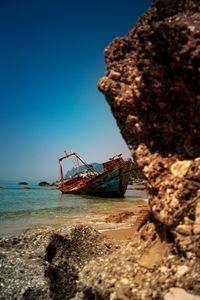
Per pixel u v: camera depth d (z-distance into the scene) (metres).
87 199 37.91
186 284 3.22
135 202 33.28
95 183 39.88
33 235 6.91
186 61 3.50
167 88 3.78
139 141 4.34
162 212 3.81
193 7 4.26
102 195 40.16
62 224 17.56
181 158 3.88
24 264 5.73
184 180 3.74
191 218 3.56
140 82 4.02
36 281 5.37
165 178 3.94
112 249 6.87
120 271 3.93
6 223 18.50
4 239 6.89
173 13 4.31
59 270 6.00
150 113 4.09
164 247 3.84
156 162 4.08
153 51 3.76
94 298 4.07
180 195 3.71
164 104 3.91
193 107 3.67
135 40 4.41
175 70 3.61
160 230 4.03
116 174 38.34
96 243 6.95
